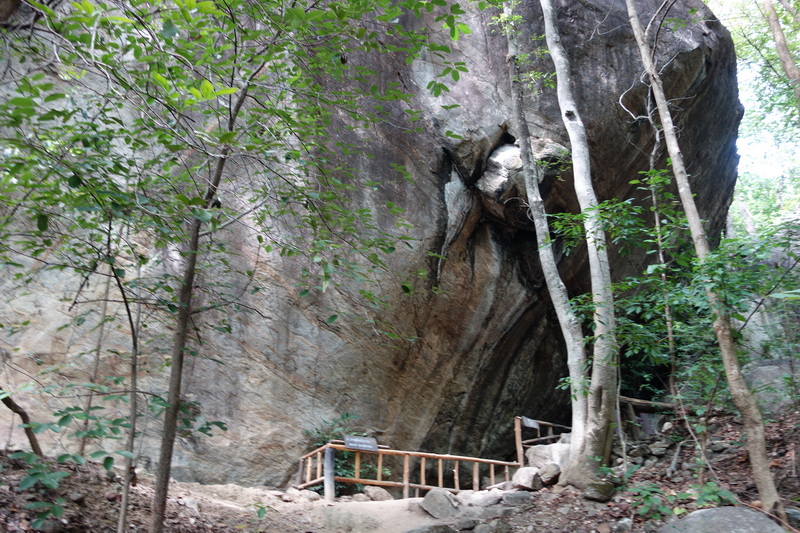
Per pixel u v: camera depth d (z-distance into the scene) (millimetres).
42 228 3584
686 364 7941
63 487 4676
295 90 4430
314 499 7340
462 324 10117
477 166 10227
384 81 9828
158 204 3916
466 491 7812
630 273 11148
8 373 6930
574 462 7273
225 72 4238
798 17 9266
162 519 3793
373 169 9523
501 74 10578
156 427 7559
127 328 7656
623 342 7602
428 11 3998
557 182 10164
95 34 3133
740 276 5773
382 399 9516
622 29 11258
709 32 11961
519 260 10742
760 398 8117
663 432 8711
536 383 11023
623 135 10836
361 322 9266
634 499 6543
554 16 9008
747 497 6105
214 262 8094
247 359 8477
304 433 8633
